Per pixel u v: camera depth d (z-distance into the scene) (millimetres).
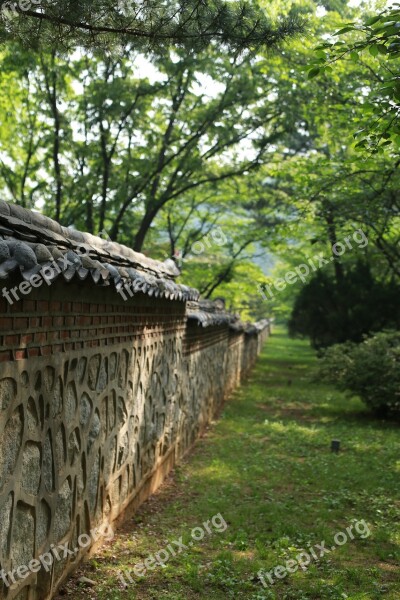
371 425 13805
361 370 14602
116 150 18734
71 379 4668
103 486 5641
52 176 19062
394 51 5324
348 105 13609
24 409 3809
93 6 5273
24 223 3375
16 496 3756
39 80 17250
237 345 20859
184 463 9617
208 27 5480
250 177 20234
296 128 18234
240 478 8758
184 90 17891
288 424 13531
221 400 16062
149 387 7402
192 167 17922
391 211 13258
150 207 18922
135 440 6820
